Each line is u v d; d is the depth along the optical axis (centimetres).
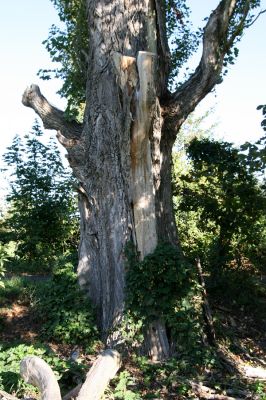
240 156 891
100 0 908
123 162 875
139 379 762
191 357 816
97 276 962
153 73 806
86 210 965
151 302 834
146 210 872
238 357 893
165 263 843
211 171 1213
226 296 1165
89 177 934
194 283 866
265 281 1313
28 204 1491
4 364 735
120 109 859
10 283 1240
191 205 1241
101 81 908
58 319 935
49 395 505
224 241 1234
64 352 879
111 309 907
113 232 902
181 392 716
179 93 936
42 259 1518
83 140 933
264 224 1278
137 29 903
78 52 1119
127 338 845
